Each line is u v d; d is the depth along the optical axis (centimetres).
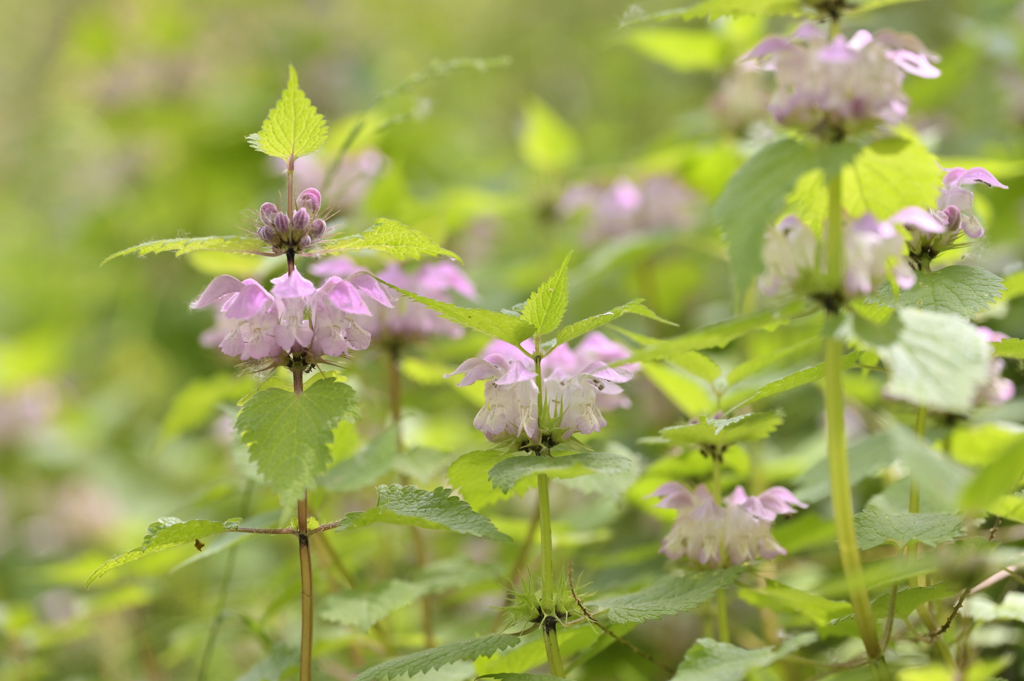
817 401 153
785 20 212
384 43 316
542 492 105
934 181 100
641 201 191
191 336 257
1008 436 114
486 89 377
